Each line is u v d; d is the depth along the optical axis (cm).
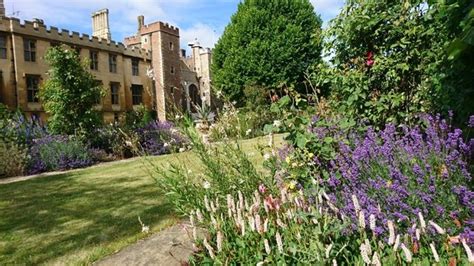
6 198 633
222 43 2770
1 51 2480
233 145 365
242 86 2483
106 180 759
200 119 372
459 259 178
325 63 491
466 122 279
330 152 281
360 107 397
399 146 254
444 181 214
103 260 324
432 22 375
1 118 1266
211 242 229
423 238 197
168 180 297
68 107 1249
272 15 2545
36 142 1092
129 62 3456
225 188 290
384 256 190
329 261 180
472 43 188
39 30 2675
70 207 541
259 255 200
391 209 214
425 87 379
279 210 224
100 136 1291
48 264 337
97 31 3738
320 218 209
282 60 2411
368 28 423
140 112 2081
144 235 380
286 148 313
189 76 4191
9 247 386
